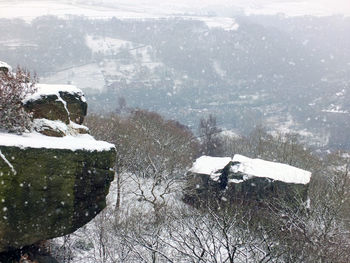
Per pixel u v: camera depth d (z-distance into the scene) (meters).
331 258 14.65
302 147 48.38
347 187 22.91
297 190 22.77
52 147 10.30
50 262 12.24
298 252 14.52
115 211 18.95
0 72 11.39
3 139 9.82
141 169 31.08
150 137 35.09
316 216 18.11
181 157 34.03
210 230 14.36
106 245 16.20
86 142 11.43
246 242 14.02
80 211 10.94
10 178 9.65
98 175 11.35
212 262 13.61
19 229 9.89
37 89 12.01
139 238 15.40
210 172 28.25
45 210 10.23
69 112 12.87
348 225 19.64
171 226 16.69
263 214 20.19
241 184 25.67
